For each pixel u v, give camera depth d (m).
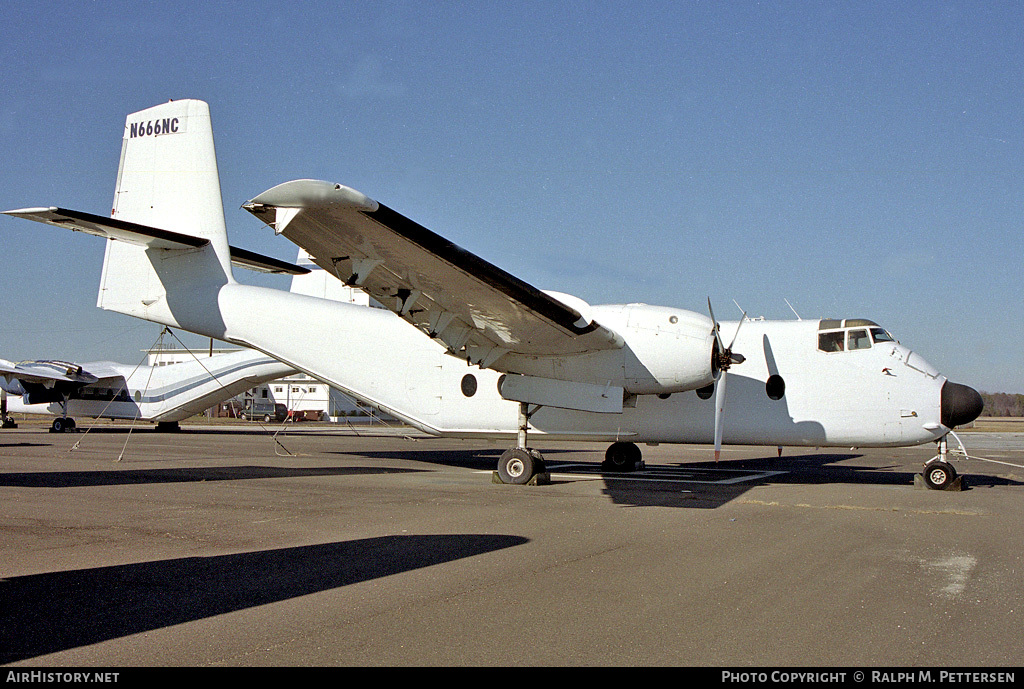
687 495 10.69
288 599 5.05
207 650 4.07
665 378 11.73
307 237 9.21
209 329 15.35
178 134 15.53
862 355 12.47
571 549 6.71
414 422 14.41
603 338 11.45
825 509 9.41
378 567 5.97
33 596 5.07
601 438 13.62
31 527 7.68
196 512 8.73
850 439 12.47
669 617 4.75
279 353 15.09
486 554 6.48
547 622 4.62
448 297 10.84
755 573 5.88
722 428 12.69
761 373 12.96
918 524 8.30
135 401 30.20
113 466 14.51
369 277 10.70
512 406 13.55
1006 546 7.05
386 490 11.02
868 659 4.03
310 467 15.00
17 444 21.58
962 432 46.00
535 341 11.80
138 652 4.03
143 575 5.65
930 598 5.20
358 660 3.95
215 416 62.81
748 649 4.17
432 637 4.33
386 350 14.48
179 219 15.38
